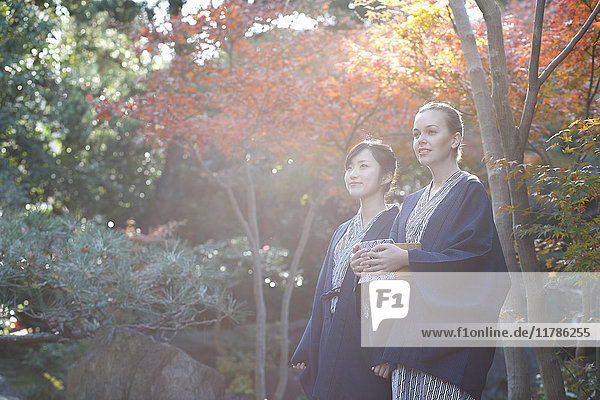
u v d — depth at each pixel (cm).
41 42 849
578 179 276
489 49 315
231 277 935
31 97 985
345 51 637
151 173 1403
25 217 581
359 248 228
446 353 203
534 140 454
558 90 428
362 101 622
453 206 219
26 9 800
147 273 601
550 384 299
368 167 251
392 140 665
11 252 512
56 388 833
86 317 574
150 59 1266
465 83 446
